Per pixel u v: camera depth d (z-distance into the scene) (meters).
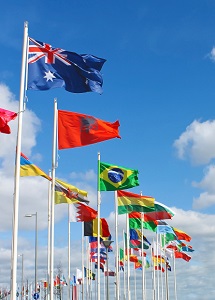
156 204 46.78
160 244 65.12
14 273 18.28
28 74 21.53
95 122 25.59
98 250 34.41
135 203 40.69
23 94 20.48
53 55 22.12
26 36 21.09
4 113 20.05
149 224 48.50
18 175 19.44
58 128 25.69
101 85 22.64
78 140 25.50
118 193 40.81
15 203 19.09
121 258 63.66
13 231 18.78
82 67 22.34
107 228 41.09
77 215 35.78
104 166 34.62
